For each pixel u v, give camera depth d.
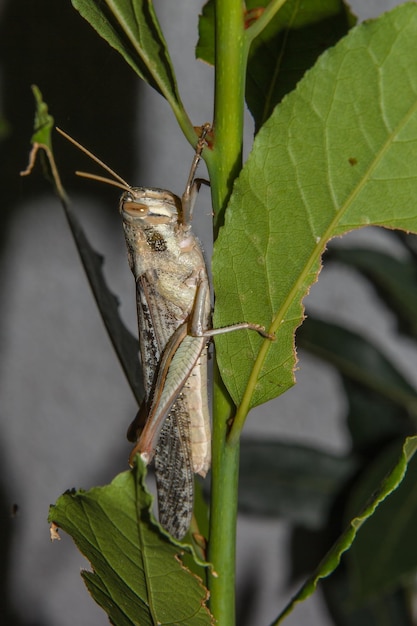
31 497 0.61
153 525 0.36
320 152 0.37
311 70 0.36
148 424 0.42
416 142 0.37
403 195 0.37
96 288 0.40
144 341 0.43
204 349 0.42
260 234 0.37
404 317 0.53
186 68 0.52
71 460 0.59
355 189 0.37
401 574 0.45
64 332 0.56
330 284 0.53
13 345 0.57
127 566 0.37
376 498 0.38
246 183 0.37
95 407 0.58
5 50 0.52
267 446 0.49
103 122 0.52
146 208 0.42
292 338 0.38
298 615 0.58
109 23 0.38
